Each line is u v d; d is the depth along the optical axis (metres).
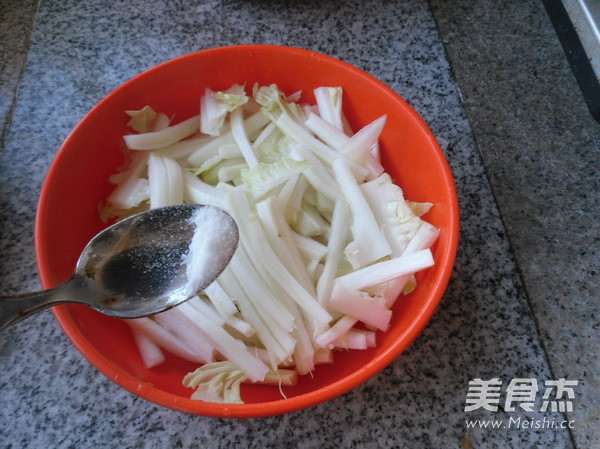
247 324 0.64
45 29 0.91
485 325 0.72
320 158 0.74
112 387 0.66
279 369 0.65
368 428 0.66
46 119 0.84
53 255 0.60
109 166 0.73
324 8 0.95
